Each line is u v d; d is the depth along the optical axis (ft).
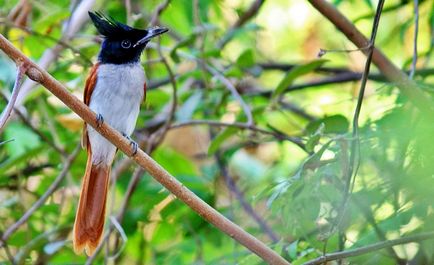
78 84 38.60
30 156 38.93
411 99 28.96
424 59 42.37
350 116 36.68
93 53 38.91
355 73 43.55
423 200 28.02
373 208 30.76
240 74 38.93
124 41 32.71
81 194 30.37
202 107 40.88
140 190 40.86
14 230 35.88
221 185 42.24
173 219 39.63
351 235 32.17
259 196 28.12
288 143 44.55
